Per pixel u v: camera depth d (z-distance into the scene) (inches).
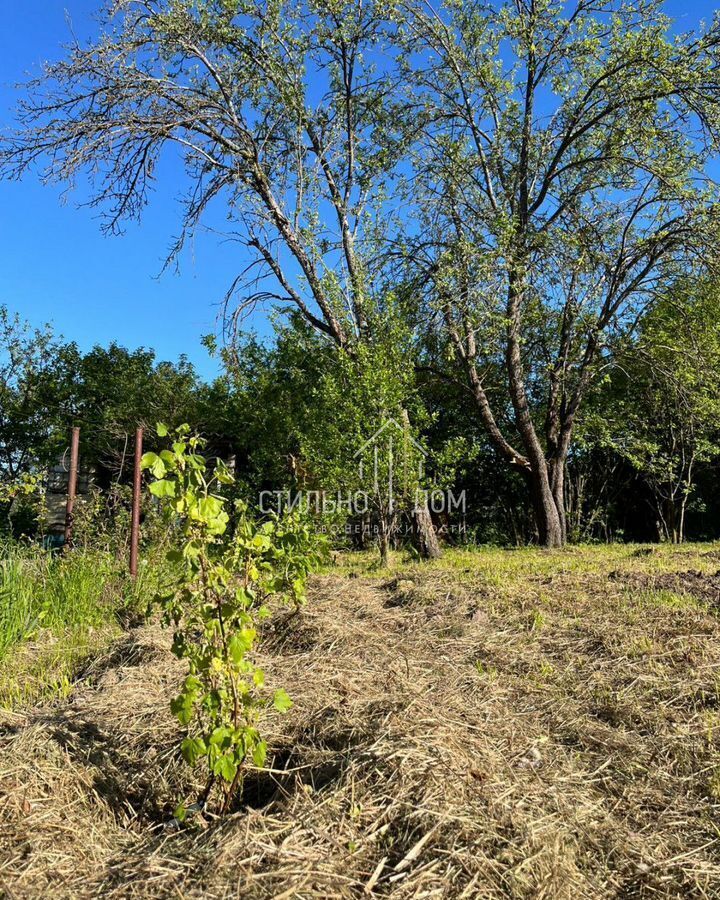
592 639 208.2
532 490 572.7
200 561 114.7
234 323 490.6
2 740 135.4
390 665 187.5
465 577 319.0
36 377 765.9
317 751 128.8
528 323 559.8
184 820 112.9
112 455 713.0
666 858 103.1
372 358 407.8
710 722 146.6
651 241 510.9
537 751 134.6
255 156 464.8
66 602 253.0
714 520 751.7
